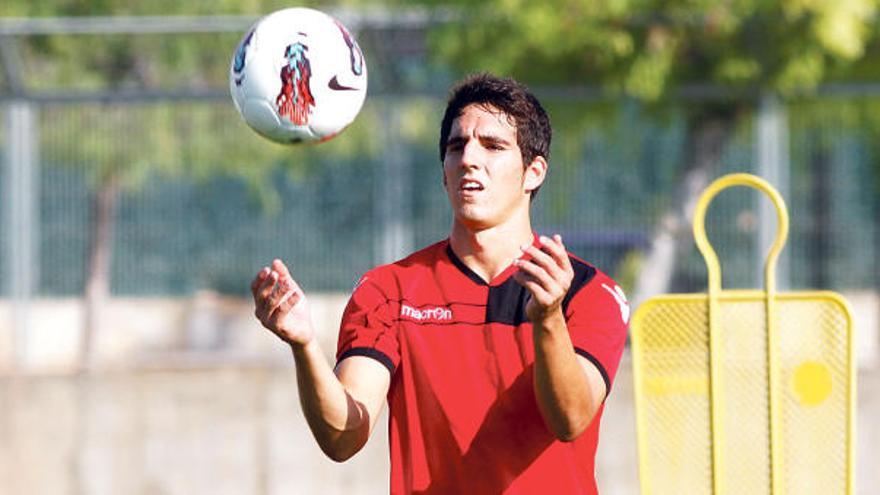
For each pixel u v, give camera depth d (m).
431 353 14.38
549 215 65.44
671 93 64.00
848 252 65.56
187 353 66.00
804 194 65.44
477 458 14.20
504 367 14.23
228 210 66.19
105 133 65.75
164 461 37.81
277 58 15.11
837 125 65.50
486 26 62.81
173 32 61.22
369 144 65.88
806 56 62.16
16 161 64.56
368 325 14.55
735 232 65.56
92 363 65.56
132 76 66.06
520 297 14.37
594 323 14.29
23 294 64.81
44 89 65.44
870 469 35.31
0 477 35.31
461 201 14.33
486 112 14.35
